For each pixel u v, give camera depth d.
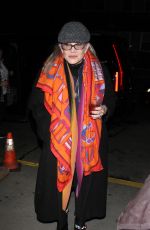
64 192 2.73
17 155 5.22
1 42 7.46
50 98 2.61
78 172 2.70
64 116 2.56
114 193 4.04
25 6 14.20
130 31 16.67
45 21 14.72
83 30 2.46
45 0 14.76
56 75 2.57
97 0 17.31
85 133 2.61
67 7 16.09
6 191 3.97
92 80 2.59
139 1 16.91
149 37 16.50
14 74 7.57
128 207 2.16
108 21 17.02
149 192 2.05
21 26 13.84
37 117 2.70
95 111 2.54
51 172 2.71
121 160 5.22
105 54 6.56
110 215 3.51
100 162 2.74
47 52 7.63
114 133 6.78
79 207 2.86
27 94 7.68
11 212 3.50
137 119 8.15
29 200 3.76
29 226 3.26
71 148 2.62
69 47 2.46
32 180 4.29
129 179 4.49
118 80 6.68
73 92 2.58
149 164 5.09
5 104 6.70
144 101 9.64
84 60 2.61
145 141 6.29
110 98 2.74
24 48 7.64
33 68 7.68
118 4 17.27
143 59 14.84
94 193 2.84
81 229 2.93
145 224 2.00
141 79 13.52
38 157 5.15
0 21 13.73
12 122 7.22
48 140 2.68
